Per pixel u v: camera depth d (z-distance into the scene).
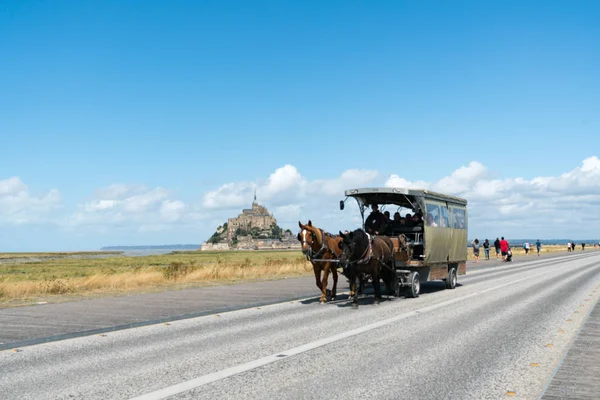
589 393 6.50
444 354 8.81
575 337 10.32
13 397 6.47
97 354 9.02
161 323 12.67
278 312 14.70
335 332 11.05
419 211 20.12
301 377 7.28
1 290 19.16
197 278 27.69
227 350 9.23
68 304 16.62
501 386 6.85
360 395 6.41
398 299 17.98
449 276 22.05
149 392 6.57
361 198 21.16
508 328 11.55
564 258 63.59
